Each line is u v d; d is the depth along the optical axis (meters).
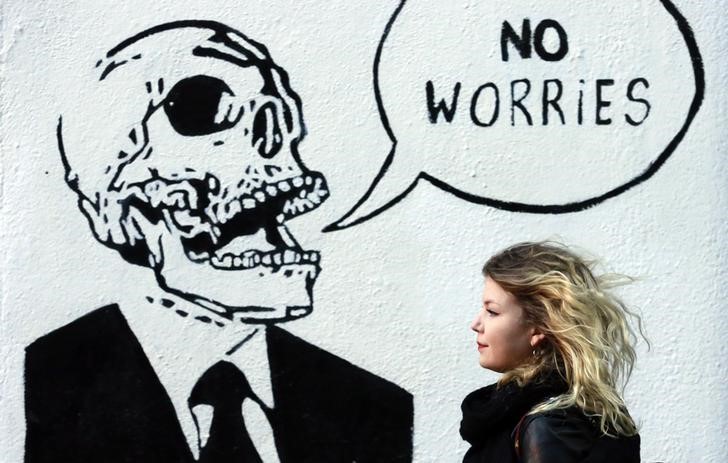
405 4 4.90
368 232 4.89
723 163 4.81
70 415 4.98
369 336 4.88
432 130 4.89
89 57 5.00
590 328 3.66
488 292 3.80
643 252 4.82
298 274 4.91
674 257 4.81
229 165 4.95
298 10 4.94
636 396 4.81
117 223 4.98
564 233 4.85
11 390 4.99
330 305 4.90
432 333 4.86
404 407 4.87
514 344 3.74
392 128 4.90
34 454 4.99
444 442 4.86
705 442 4.79
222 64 4.96
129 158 4.98
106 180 4.98
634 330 4.82
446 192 4.88
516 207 4.86
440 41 4.89
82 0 5.00
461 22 4.89
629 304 4.81
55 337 4.98
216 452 4.94
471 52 4.88
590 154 4.85
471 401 3.84
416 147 4.89
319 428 4.90
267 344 4.92
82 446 4.98
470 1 4.89
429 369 4.86
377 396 4.88
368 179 4.90
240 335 4.93
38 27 5.01
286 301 4.92
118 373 4.97
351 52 4.91
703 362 4.80
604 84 4.85
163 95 4.98
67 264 4.98
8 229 5.00
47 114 5.00
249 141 4.95
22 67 5.01
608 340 3.74
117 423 4.97
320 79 4.93
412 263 4.88
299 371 4.91
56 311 4.98
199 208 4.95
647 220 4.83
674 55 4.84
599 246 4.84
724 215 4.81
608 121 4.85
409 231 4.88
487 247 4.86
